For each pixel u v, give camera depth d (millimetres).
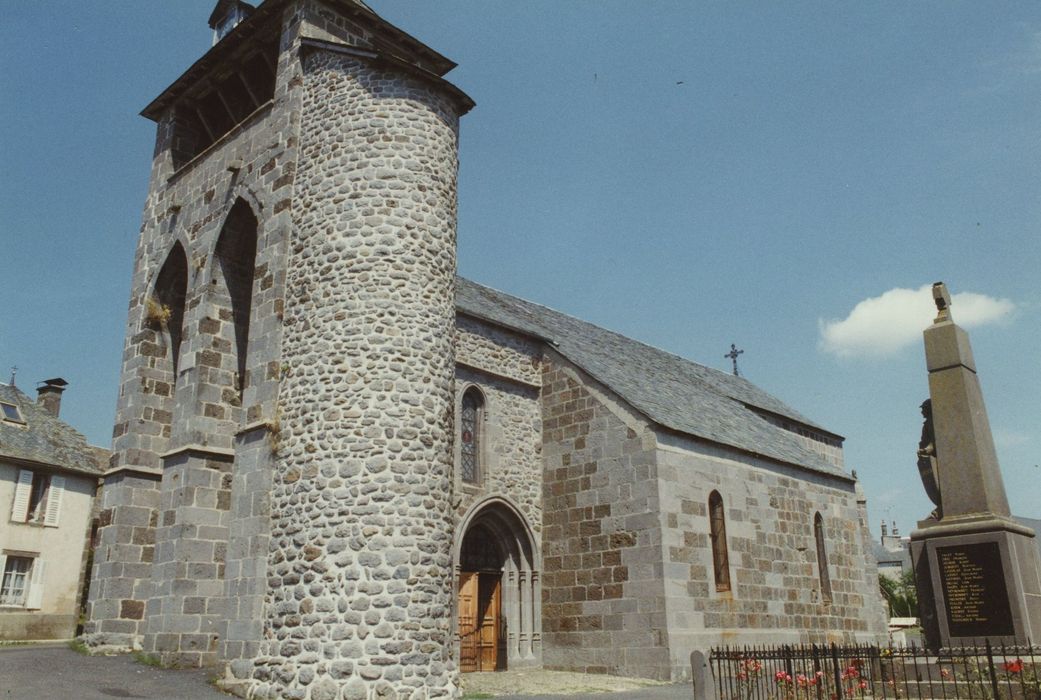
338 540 14453
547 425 22484
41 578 28906
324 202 16906
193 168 21875
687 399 25688
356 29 20281
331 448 15031
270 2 19641
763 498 22859
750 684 13398
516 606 21031
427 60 21797
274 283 17062
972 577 14312
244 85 21688
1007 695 12477
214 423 18969
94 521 31406
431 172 17281
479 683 17266
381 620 14008
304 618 14211
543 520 21703
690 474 20453
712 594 19766
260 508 15500
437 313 16453
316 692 13633
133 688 14266
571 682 17609
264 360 16672
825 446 36156
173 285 22375
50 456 30422
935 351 15984
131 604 19469
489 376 21844
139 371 21297
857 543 26578
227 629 15328
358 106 17328
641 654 18594
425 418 15539
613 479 20422
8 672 14617
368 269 16047
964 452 15141
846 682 14148
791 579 22844
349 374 15391
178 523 17734
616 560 19734
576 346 24891
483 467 21016
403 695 13734
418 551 14656
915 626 39875
